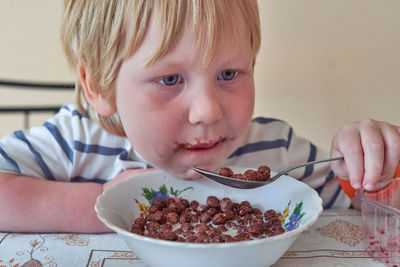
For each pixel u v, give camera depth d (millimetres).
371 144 381
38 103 1196
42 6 1134
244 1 376
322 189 521
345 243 381
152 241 285
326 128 1088
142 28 345
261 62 1044
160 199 405
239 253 286
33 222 412
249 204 399
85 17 396
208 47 343
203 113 345
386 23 1008
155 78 353
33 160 514
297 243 380
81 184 464
